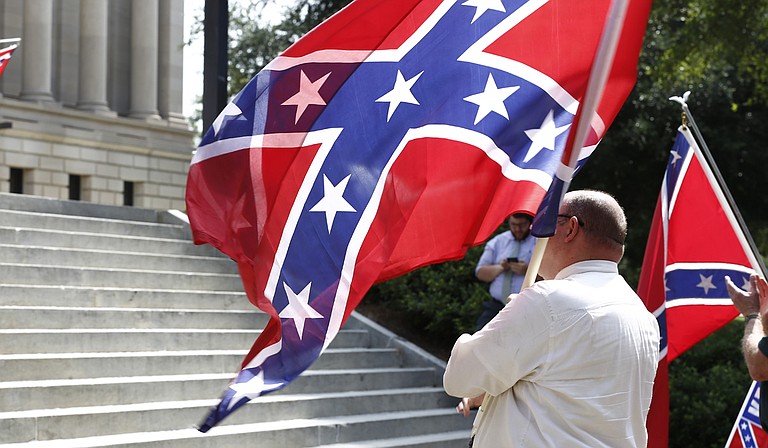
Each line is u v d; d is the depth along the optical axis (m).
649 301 5.42
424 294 11.49
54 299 8.77
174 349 8.74
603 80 3.03
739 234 4.95
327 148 3.64
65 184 26.59
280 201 3.60
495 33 3.75
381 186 3.64
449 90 3.72
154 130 29.20
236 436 7.49
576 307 2.98
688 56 18.55
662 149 20.62
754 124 22.11
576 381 2.95
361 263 3.58
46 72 26.80
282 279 3.54
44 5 26.84
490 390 3.03
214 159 3.58
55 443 6.69
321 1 20.39
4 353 7.66
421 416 9.08
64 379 7.55
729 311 5.51
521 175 3.67
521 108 3.72
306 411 8.48
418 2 3.70
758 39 17.89
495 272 8.51
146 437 7.05
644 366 3.08
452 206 3.68
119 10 29.84
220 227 3.54
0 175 25.14
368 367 10.06
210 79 11.41
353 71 3.67
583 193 3.22
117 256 10.18
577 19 3.72
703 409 9.77
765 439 5.25
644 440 3.13
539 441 2.94
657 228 5.46
